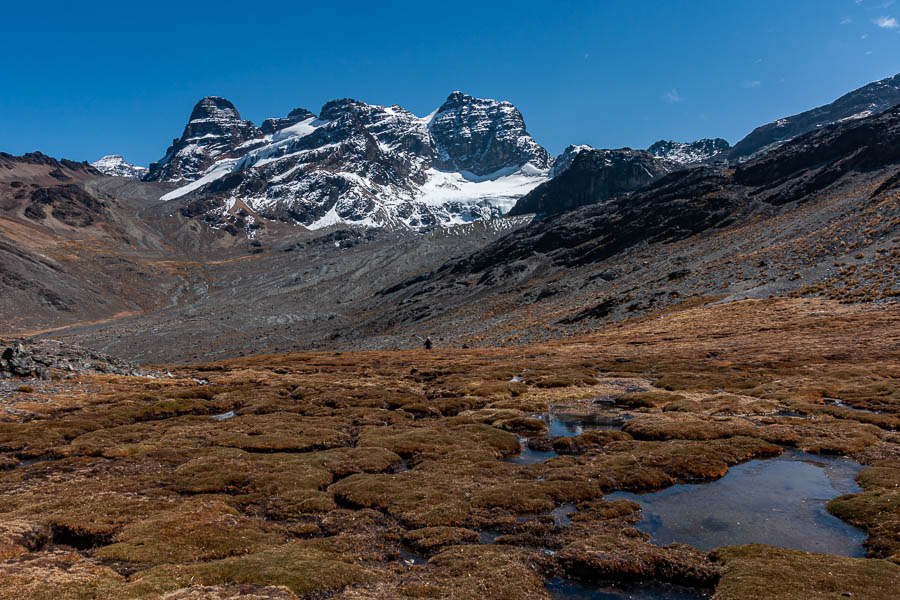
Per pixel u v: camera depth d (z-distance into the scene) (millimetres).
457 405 57625
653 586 19141
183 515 24531
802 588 17328
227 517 24781
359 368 98000
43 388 60625
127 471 32969
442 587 18297
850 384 53969
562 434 44219
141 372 83875
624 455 34438
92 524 23484
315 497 28125
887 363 61500
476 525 24609
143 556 20203
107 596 16047
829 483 29359
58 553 20031
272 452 38812
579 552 21078
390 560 21375
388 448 38625
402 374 86312
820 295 104188
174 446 39719
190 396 64000
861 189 171250
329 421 48969
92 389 63594
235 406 59625
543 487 28828
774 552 20297
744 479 30578
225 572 18688
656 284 146750
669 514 25656
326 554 21062
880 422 41062
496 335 149375
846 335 78562
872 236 117625
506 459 36938
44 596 15664
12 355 65500
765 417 44625
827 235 129625
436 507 26391
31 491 28562
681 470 31594
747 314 104438
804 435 38562
